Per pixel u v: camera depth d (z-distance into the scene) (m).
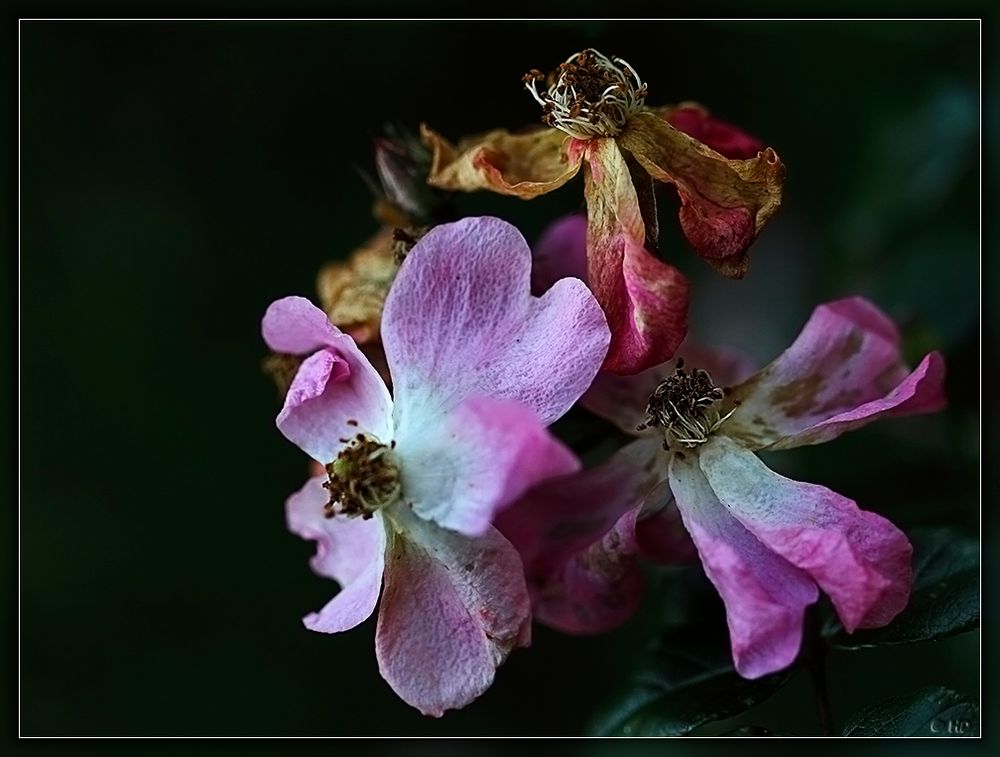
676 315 0.35
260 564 0.50
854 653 0.44
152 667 0.49
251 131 0.49
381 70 0.47
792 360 0.37
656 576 0.40
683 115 0.38
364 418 0.37
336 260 0.49
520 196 0.37
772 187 0.36
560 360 0.35
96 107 0.50
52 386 0.50
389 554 0.36
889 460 0.41
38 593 0.49
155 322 0.51
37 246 0.50
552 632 0.48
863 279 0.44
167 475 0.50
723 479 0.36
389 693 0.48
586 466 0.43
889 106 0.44
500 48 0.46
